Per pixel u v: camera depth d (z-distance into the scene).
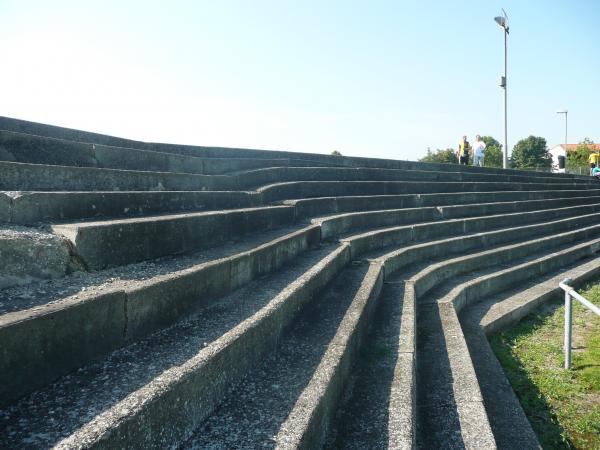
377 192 12.53
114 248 3.99
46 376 2.56
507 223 14.02
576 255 13.30
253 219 6.84
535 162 79.38
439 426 3.86
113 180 5.64
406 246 9.41
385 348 4.85
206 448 2.55
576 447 4.49
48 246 3.40
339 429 3.37
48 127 6.14
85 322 2.85
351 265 7.45
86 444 1.94
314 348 4.11
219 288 4.46
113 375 2.73
